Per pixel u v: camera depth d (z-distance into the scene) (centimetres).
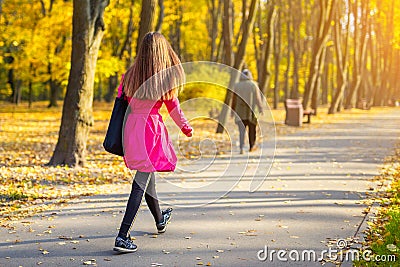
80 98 1644
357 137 2844
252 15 2856
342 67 5462
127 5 4606
